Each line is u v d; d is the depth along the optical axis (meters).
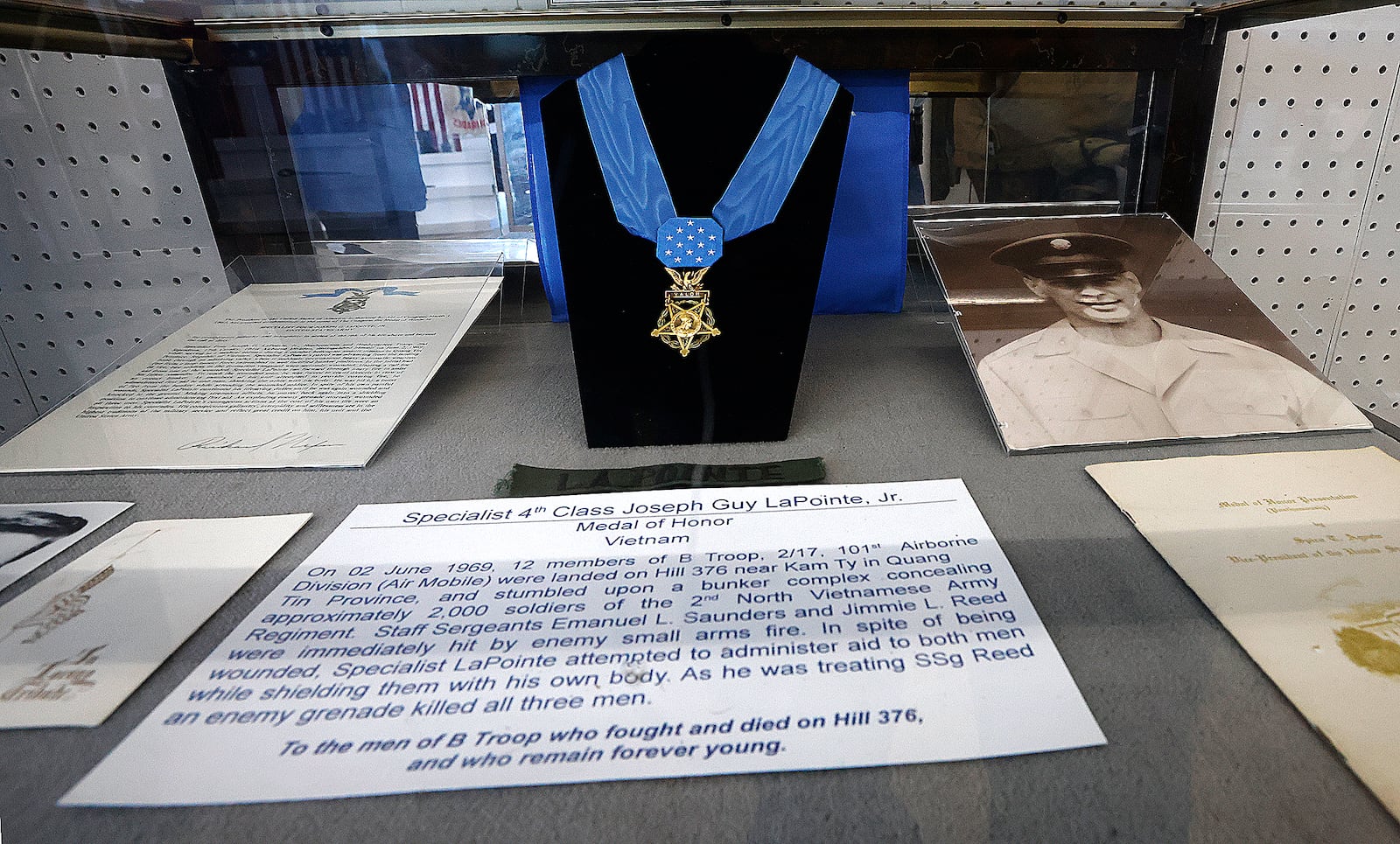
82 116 0.80
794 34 0.76
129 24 0.71
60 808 0.31
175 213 0.87
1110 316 0.68
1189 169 0.88
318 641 0.39
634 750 0.32
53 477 0.58
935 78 0.84
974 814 0.29
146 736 0.34
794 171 0.58
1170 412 0.59
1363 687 0.34
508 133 0.87
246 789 0.31
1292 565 0.43
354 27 0.76
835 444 0.61
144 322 0.91
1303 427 0.58
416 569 0.45
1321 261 0.91
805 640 0.38
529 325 0.92
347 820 0.30
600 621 0.40
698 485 0.54
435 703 0.35
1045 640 0.38
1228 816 0.29
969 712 0.34
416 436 0.65
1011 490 0.53
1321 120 0.84
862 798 0.30
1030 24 0.79
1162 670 0.36
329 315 0.81
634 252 0.58
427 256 0.91
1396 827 0.28
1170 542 0.46
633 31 0.76
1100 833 0.29
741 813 0.30
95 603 0.43
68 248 0.86
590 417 0.62
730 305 0.59
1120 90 0.87
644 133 0.57
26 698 0.36
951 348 0.82
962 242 0.78
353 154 0.88
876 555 0.45
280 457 0.59
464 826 0.30
